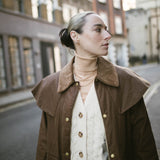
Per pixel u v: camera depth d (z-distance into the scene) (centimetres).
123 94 106
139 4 3975
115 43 2644
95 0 2262
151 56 3775
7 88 1182
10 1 1234
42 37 1505
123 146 103
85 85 111
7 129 515
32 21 1406
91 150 106
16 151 379
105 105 104
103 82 106
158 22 3706
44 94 121
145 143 108
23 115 662
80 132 107
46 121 128
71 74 113
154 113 495
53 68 1653
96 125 106
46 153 125
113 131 101
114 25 2627
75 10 1927
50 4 1616
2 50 1179
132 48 3369
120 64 2831
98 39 102
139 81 108
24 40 1356
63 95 113
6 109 790
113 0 2617
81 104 108
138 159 112
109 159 102
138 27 3722
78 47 110
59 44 1709
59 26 1703
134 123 109
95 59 110
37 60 1455
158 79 1273
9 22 1217
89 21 103
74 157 108
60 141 113
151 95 738
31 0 1417
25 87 1332
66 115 108
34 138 436
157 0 3809
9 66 1212
